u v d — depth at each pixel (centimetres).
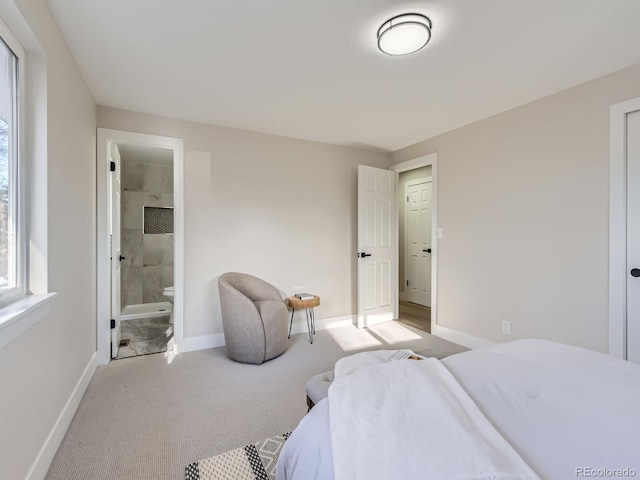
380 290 399
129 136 278
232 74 219
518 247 271
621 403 93
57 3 150
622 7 153
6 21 125
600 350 221
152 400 208
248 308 267
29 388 127
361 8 155
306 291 366
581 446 75
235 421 185
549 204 249
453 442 72
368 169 384
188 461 152
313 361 277
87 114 234
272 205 345
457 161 324
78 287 203
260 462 152
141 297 473
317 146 371
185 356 287
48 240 148
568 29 170
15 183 136
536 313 258
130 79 225
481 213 301
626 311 209
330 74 219
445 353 293
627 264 209
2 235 127
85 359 222
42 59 147
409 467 67
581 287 230
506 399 97
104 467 147
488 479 63
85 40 180
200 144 309
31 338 129
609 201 215
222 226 319
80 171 212
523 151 266
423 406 86
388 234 407
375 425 79
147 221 476
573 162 234
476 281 305
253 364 269
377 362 130
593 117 223
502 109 277
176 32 174
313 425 90
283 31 173
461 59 199
